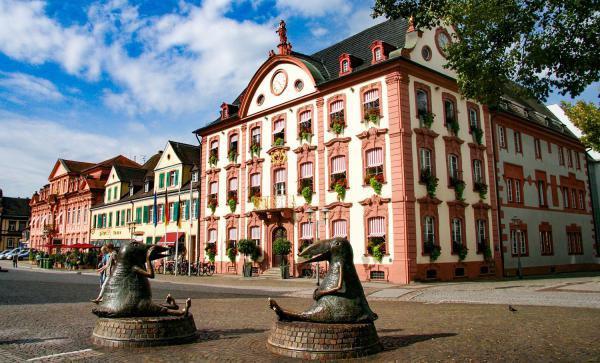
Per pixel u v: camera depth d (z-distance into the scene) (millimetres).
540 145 39625
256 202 34562
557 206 40094
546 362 7371
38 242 84188
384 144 26922
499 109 33781
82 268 49781
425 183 26953
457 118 30172
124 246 9703
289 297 19859
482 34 14734
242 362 7520
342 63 29953
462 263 28266
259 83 36062
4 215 110562
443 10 15273
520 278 29516
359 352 7730
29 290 21875
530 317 12297
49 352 8375
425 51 28797
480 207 30484
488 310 14047
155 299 18281
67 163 75438
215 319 12625
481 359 7586
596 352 7992
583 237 42969
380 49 27906
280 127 33969
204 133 41406
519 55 14266
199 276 35281
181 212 45281
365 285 24188
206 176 40750
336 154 29453
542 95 14758
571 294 17703
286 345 7902
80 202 68688
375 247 26250
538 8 13656
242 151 37062
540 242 36812
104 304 9406
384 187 26641
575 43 13430
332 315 8141
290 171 32594
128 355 8070
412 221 25734
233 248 36656
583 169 45719
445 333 10008
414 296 18828
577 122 29406
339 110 29891
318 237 29922
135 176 60562
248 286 25656
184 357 7898
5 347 8828
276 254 33094
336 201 29094
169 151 48906
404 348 8430
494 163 32844
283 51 34094
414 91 27516
